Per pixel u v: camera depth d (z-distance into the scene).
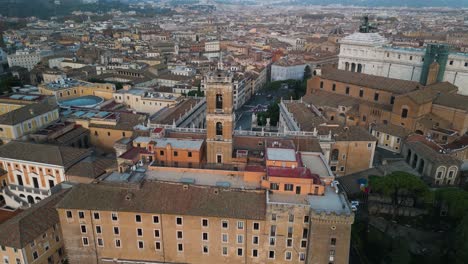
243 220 86.81
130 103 196.75
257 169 99.00
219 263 92.62
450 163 125.31
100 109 176.62
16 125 141.88
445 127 155.12
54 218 98.38
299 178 90.12
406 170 134.50
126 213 89.06
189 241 90.94
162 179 98.69
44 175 125.31
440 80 186.75
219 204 88.31
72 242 93.56
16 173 129.38
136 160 108.06
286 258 90.06
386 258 97.19
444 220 115.81
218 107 103.25
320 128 138.50
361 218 115.25
